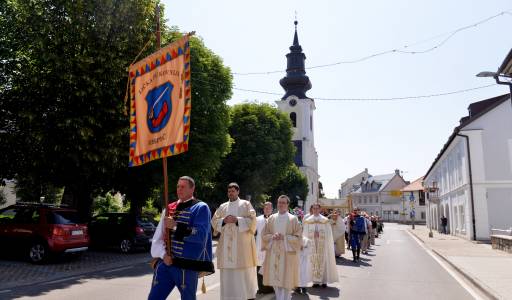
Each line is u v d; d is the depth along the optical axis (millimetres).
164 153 5094
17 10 16078
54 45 15359
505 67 12734
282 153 39312
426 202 57875
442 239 27844
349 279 11117
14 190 28797
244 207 7559
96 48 15906
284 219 7906
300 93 73188
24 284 9914
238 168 36625
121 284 10008
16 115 16047
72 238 13531
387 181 102750
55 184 17469
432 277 11625
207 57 23953
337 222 15555
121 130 15836
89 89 15109
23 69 15859
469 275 11414
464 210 28078
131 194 20875
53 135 15438
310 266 9797
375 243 25328
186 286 4508
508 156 25891
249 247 7520
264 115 38781
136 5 16766
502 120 26297
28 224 13570
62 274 11539
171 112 5109
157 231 4805
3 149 16234
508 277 11062
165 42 18672
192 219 4672
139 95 5699
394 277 11516
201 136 21266
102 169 15703
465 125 26641
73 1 15781
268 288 9023
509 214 25438
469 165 26281
